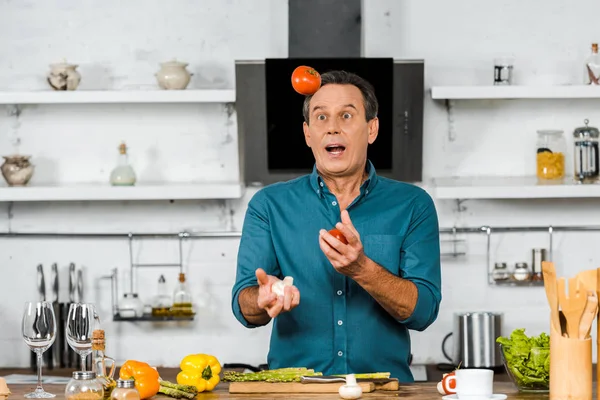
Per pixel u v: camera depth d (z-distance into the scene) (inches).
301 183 120.9
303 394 102.1
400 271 117.8
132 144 203.6
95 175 203.9
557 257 201.0
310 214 118.3
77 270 203.5
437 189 185.6
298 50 191.9
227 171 203.0
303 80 111.1
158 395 103.4
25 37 203.0
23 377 175.0
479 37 201.2
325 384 102.7
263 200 120.6
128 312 195.9
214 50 201.9
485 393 96.4
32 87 202.8
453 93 187.0
